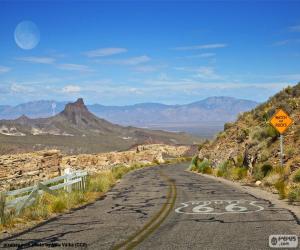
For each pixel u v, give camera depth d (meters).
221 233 10.38
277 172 21.61
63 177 19.00
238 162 30.55
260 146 26.52
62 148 181.62
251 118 37.44
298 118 26.67
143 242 9.73
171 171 45.44
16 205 14.29
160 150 81.19
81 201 18.59
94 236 10.66
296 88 34.22
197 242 9.49
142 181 30.89
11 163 22.00
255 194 18.70
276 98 35.94
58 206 15.80
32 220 13.75
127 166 55.00
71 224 12.69
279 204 15.07
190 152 110.94
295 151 22.72
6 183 20.42
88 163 43.00
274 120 21.97
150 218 13.23
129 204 17.17
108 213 14.79
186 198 18.39
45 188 16.66
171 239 9.92
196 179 30.50
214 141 44.41
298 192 15.99
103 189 24.22
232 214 13.25
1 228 12.15
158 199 18.48
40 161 24.42
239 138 35.12
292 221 11.59
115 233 10.96
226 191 20.62
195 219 12.63
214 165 37.62
